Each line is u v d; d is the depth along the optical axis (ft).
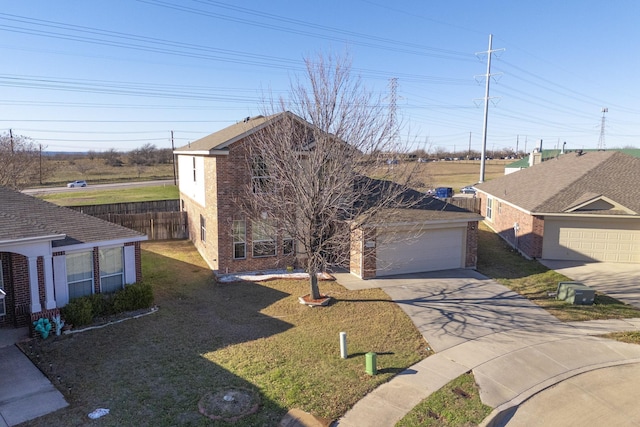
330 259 60.29
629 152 167.63
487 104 130.41
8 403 29.66
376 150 48.83
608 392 32.81
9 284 41.34
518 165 181.47
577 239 70.13
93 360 36.11
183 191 89.97
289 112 50.29
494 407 30.42
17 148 149.38
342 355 37.35
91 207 96.27
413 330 43.45
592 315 47.91
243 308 49.14
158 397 30.76
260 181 60.03
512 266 67.72
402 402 30.83
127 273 48.37
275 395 31.22
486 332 43.29
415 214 62.59
